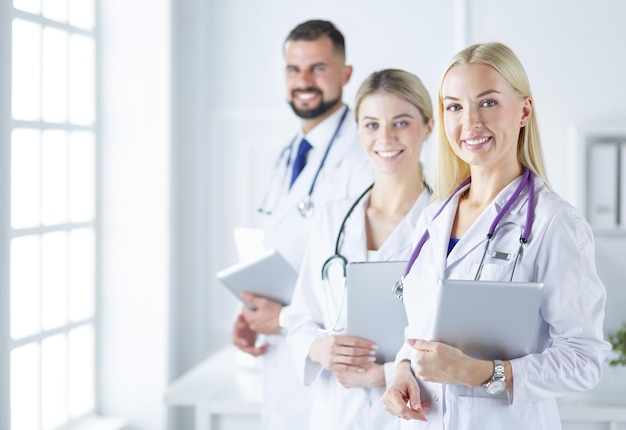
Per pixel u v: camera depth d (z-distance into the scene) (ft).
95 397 10.75
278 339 8.14
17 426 8.86
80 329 10.46
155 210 10.71
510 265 5.07
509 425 5.01
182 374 11.73
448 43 11.33
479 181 5.42
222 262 11.73
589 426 7.40
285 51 8.93
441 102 5.63
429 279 5.46
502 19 11.01
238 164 11.65
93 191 10.61
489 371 4.92
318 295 7.14
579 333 4.99
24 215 9.09
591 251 5.06
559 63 10.93
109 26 10.68
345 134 8.57
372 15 11.41
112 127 10.71
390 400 5.51
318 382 7.05
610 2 10.82
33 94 9.15
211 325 11.73
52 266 9.76
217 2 11.59
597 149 10.66
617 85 10.88
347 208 7.20
